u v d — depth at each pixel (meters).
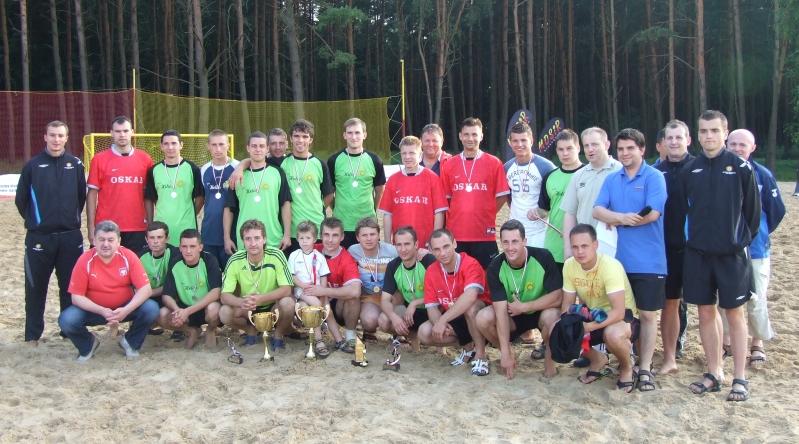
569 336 4.87
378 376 5.46
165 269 6.29
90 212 6.53
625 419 4.56
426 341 5.78
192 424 4.55
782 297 7.67
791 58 25.59
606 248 5.18
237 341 6.43
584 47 40.50
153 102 20.28
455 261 5.69
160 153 19.66
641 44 34.00
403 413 4.71
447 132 41.59
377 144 20.14
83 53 27.34
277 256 6.07
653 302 5.06
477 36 40.16
